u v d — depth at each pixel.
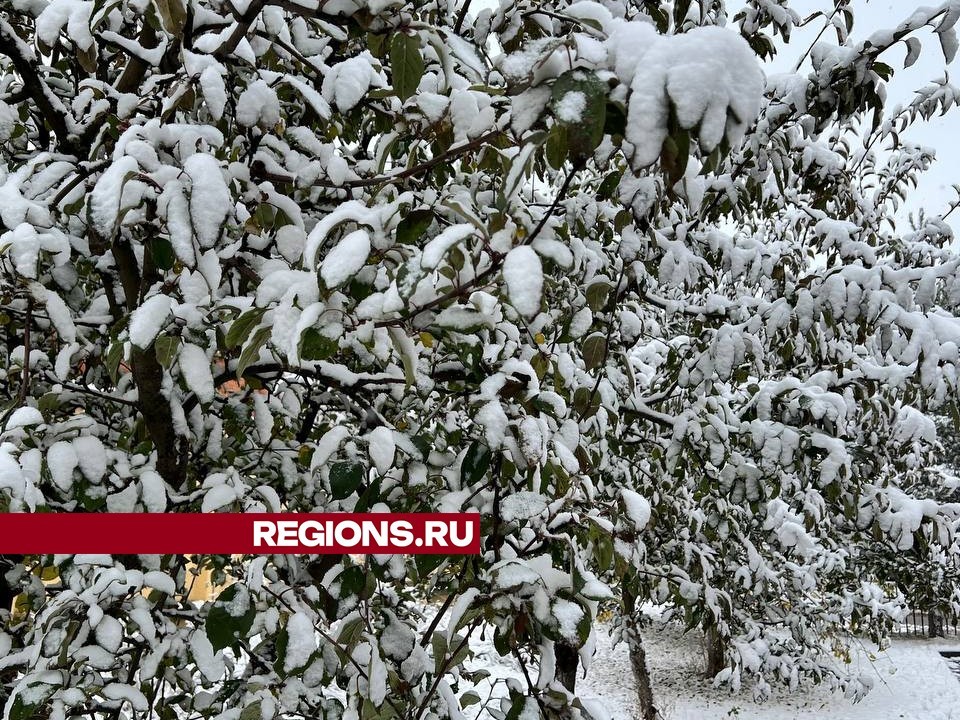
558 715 1.49
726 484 3.30
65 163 1.64
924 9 2.36
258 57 2.13
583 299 2.63
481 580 1.62
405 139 2.51
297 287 1.32
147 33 2.15
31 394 2.25
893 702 9.40
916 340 2.63
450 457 1.86
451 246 1.17
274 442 2.44
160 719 2.10
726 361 3.03
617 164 2.56
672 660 11.28
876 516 3.45
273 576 1.92
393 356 1.94
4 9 2.29
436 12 2.46
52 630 1.54
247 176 1.80
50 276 2.14
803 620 6.73
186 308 1.58
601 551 1.65
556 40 1.09
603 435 2.79
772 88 3.16
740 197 3.21
